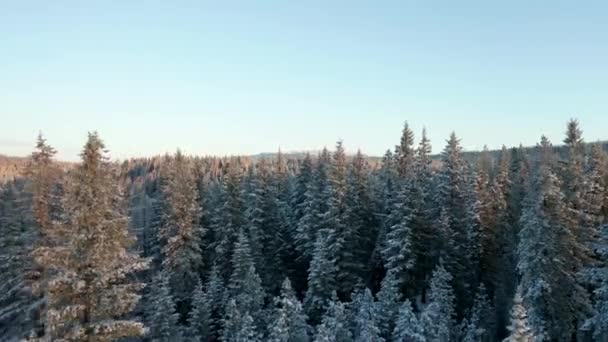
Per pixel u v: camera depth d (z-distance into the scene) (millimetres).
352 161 56156
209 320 42438
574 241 35438
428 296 43906
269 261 54625
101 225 17344
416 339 33344
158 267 55812
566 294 35344
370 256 51594
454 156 48688
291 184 71938
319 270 43656
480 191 49219
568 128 51406
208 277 51375
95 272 17062
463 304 44906
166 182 60531
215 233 56562
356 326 37281
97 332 17047
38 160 31703
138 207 74250
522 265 35594
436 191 50281
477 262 47062
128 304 17953
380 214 52719
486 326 40469
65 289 17109
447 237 44906
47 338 16922
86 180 17516
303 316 37312
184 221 49875
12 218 36688
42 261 17578
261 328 40375
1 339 31234
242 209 56531
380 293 39250
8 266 34531
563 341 35250
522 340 20391
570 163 40812
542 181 35688
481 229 47031
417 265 44625
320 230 48094
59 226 18078
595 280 30516
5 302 33969
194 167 73062
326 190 53594
